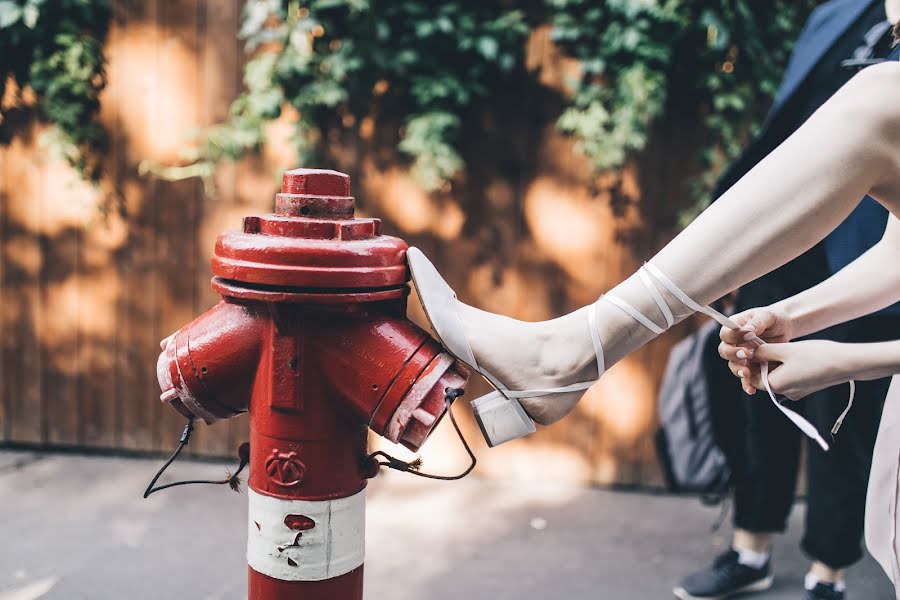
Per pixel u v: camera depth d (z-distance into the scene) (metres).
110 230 4.07
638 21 3.61
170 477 3.98
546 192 3.87
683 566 3.30
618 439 3.99
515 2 3.78
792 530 3.68
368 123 3.88
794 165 1.19
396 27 3.77
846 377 1.35
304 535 1.34
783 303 1.50
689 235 1.25
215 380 1.37
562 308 3.92
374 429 1.33
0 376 4.21
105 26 3.93
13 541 3.33
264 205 3.99
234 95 3.94
